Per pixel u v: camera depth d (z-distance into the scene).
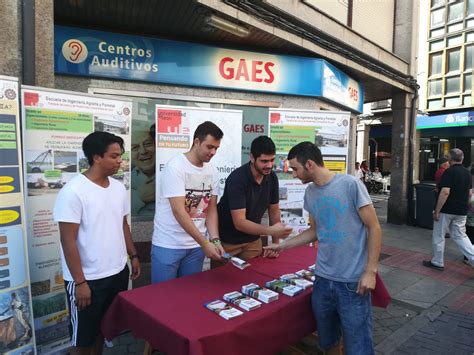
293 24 5.50
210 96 5.36
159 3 4.10
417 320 3.81
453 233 5.44
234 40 5.32
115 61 4.70
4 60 2.73
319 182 2.22
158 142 3.96
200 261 2.92
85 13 4.36
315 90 5.95
